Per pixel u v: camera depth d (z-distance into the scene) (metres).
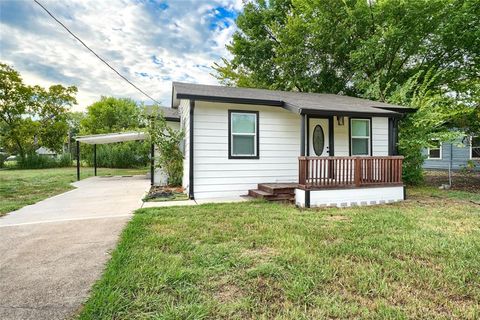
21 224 4.56
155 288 2.34
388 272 2.68
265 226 4.29
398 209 5.89
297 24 13.20
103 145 22.03
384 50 11.18
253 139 7.65
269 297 2.23
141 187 9.91
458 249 3.30
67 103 25.50
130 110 26.80
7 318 1.96
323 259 2.98
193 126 7.11
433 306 2.13
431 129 9.09
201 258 2.98
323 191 6.34
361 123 8.41
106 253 3.22
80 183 11.33
